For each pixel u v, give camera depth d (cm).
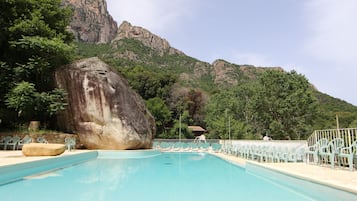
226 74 10019
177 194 577
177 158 1686
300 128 3622
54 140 1580
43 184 688
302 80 3875
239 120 4331
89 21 14288
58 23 2098
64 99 1702
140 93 4981
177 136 4175
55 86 1764
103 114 1641
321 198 564
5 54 1819
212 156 1892
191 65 10656
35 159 909
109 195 560
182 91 5328
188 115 5009
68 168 1037
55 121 1841
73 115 1694
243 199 533
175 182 746
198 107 5356
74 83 1691
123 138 1647
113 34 15375
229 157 1536
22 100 1538
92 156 1427
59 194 566
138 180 777
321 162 948
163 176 868
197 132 4766
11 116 1733
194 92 5447
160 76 5303
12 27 1675
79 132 1666
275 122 3634
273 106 3781
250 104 4028
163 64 10169
